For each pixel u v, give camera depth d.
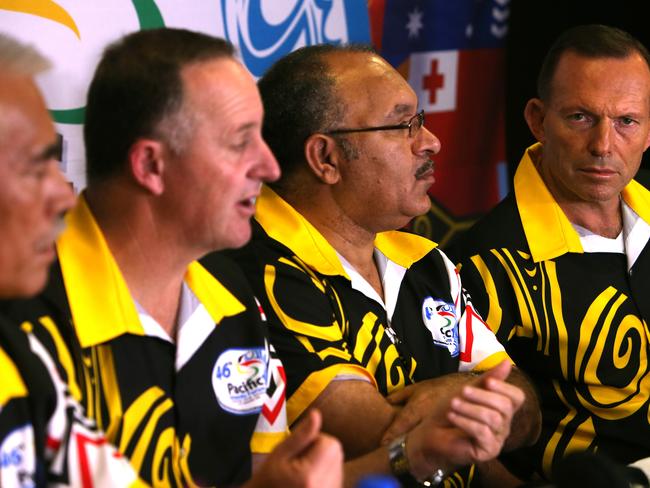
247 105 2.51
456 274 3.54
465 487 3.39
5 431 2.03
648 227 3.75
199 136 2.46
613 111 3.54
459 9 5.08
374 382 3.17
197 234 2.52
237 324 2.75
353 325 3.24
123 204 2.51
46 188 1.98
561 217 3.71
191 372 2.60
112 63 2.49
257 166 2.54
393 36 4.88
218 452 2.68
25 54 2.02
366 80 3.21
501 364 2.72
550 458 3.63
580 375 3.65
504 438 2.70
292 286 3.15
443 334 3.41
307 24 4.47
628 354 3.68
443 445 2.69
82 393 2.37
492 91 5.28
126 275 2.54
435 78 5.07
